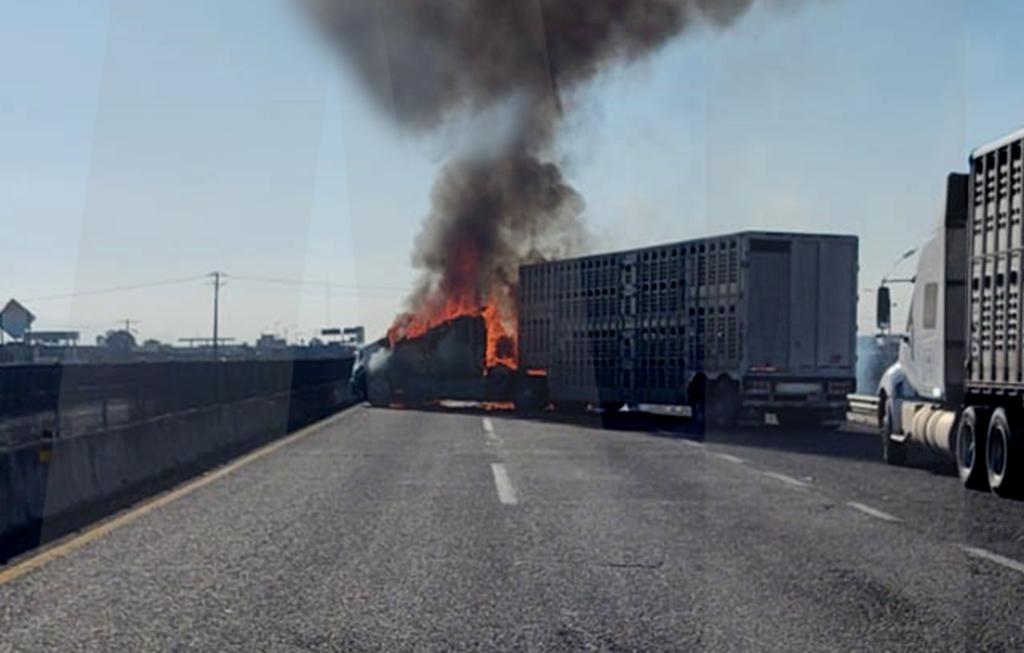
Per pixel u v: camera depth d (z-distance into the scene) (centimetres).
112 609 838
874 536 1175
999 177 1546
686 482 1652
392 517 1294
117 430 1591
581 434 2658
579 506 1390
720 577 961
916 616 825
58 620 805
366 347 4081
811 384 2858
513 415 3500
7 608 841
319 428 2870
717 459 2022
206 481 1664
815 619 815
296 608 844
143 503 1418
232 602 862
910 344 1947
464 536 1164
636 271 3256
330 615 823
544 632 778
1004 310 1527
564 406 3641
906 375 1961
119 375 2278
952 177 1769
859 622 807
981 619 816
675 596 888
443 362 3900
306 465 1900
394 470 1812
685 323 3038
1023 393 1462
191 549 1085
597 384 3406
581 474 1753
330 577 955
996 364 1546
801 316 2873
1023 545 1123
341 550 1082
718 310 2925
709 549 1094
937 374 1795
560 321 3606
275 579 947
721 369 2906
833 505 1414
